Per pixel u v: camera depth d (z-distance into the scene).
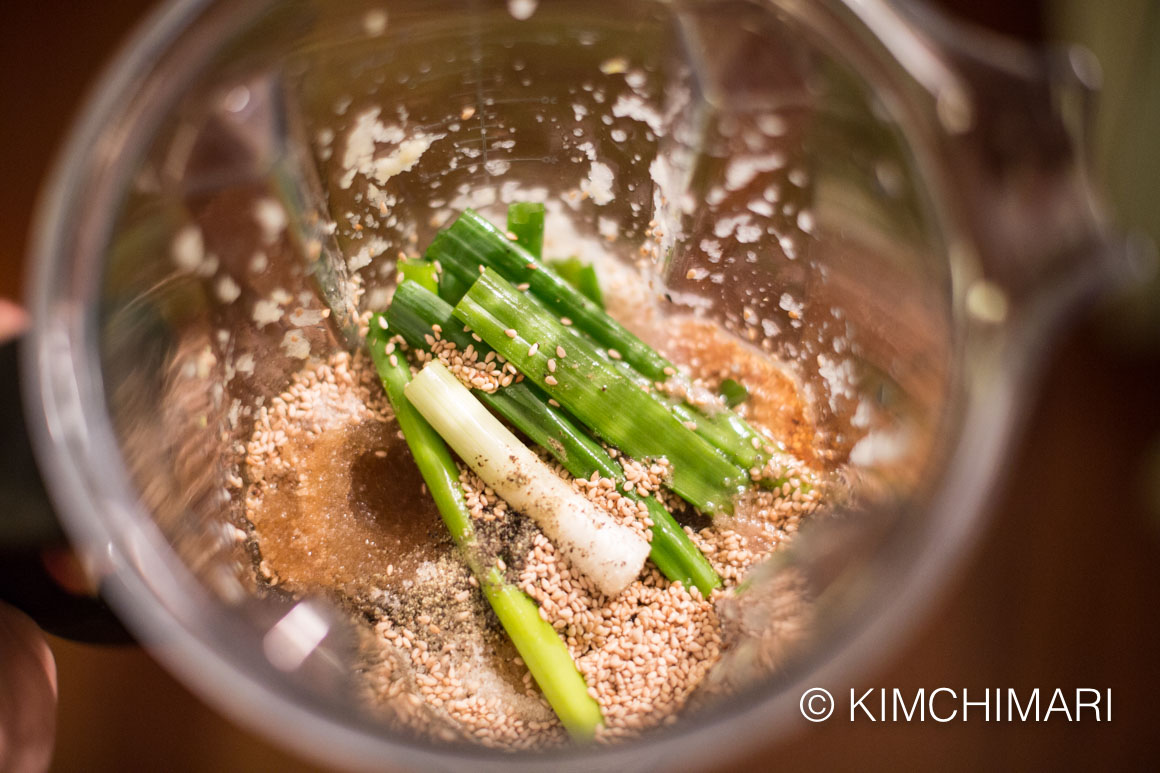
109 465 0.15
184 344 0.17
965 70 0.16
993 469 0.15
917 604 0.15
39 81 0.31
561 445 0.19
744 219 0.19
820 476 0.18
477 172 0.20
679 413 0.19
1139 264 0.16
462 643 0.18
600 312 0.20
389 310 0.19
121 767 0.28
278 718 0.15
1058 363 0.32
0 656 0.19
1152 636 0.30
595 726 0.17
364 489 0.19
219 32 0.16
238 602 0.16
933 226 0.16
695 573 0.19
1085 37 0.31
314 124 0.18
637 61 0.18
